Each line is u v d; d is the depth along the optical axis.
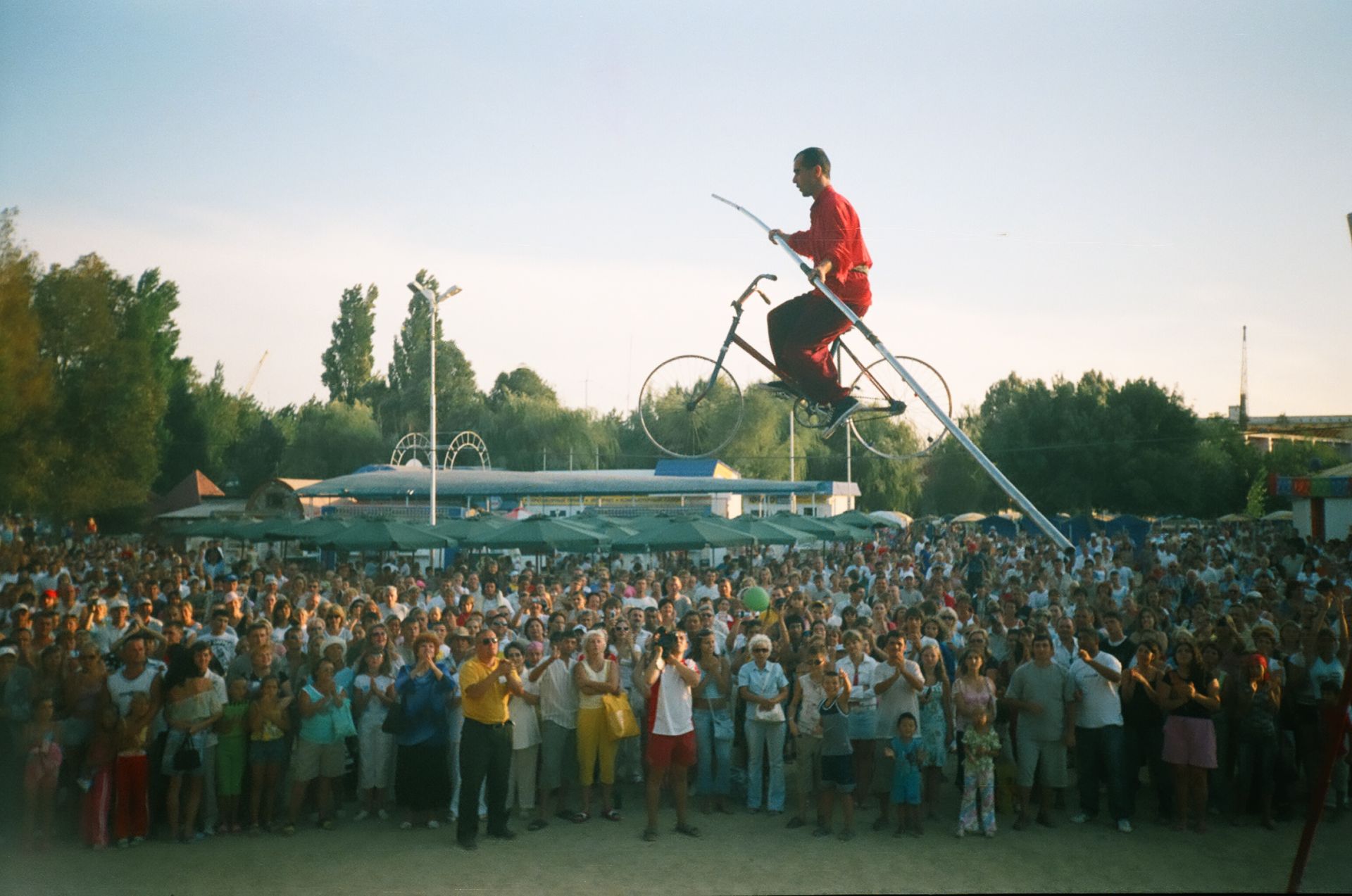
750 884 7.61
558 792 9.80
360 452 63.28
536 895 7.41
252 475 60.62
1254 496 49.31
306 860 8.23
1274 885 7.42
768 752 9.98
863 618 11.96
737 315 9.72
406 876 7.86
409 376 74.00
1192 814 9.44
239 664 9.29
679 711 9.02
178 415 49.47
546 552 22.28
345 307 75.44
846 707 8.91
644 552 22.83
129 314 19.72
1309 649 9.45
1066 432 51.91
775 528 25.41
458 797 9.62
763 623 11.98
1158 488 50.28
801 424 9.83
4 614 10.95
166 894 7.35
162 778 8.93
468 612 12.95
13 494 17.91
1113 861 8.07
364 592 15.39
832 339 9.39
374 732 9.50
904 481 62.88
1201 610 11.62
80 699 8.67
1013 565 20.70
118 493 19.30
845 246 9.01
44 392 17.59
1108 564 18.94
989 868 7.92
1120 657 9.98
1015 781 9.34
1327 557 18.09
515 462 64.75
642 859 8.28
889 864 8.06
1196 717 8.86
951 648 10.75
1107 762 8.96
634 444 66.56
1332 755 6.28
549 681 9.55
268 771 9.02
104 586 14.00
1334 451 49.41
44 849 8.40
